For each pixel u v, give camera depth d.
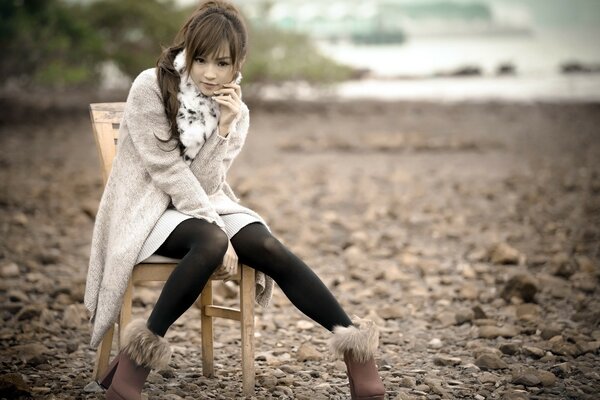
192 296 3.16
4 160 11.96
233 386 3.62
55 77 18.64
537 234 7.45
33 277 5.71
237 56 3.31
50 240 7.07
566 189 9.87
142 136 3.34
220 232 3.22
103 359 3.57
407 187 10.36
